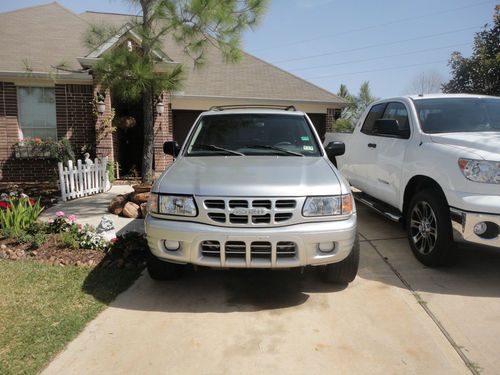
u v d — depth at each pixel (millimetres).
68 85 11273
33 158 11094
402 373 2713
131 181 11180
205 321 3385
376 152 5922
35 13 14250
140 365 2785
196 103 13664
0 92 10984
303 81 15859
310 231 3381
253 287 4059
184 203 3471
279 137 4801
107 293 3848
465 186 3959
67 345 3000
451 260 4371
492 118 5082
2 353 2859
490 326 3293
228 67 15844
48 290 3891
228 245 3391
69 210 7430
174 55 14477
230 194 3393
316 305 3666
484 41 13820
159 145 11977
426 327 3283
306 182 3553
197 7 6445
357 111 23438
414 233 4805
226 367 2768
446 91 14797
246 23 7090
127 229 5996
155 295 3875
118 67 6453
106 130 11172
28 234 5465
